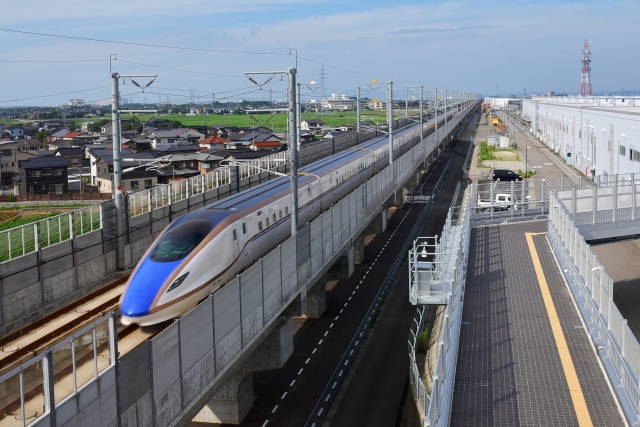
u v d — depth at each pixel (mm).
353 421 26406
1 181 92250
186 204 34906
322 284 38344
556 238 29125
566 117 93375
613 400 16031
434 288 24234
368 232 52344
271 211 31688
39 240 23422
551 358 18453
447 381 15984
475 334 20422
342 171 47656
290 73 27719
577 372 17562
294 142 27875
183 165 88500
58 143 133250
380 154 63094
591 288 20750
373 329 36000
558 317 21547
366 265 48375
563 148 96500
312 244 30109
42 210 70375
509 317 21734
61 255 24547
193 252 23516
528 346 19312
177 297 22016
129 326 21875
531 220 36969
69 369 14062
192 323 17562
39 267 23141
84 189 84625
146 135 136250
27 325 22203
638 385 14516
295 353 33031
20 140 133375
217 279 24688
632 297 35906
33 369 13422
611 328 17562
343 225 36906
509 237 32750
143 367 15398
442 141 112375
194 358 17750
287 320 28047
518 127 164875
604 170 67000
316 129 158000
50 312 23719
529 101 178500
